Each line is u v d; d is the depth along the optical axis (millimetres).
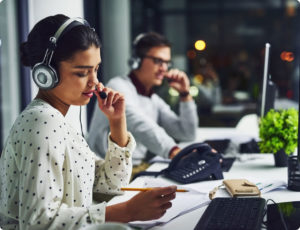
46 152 1036
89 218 1044
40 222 1001
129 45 5109
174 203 1284
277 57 7535
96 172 1443
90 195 1220
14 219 1153
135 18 5656
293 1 8844
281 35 8969
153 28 7496
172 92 4219
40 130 1051
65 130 1111
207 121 5242
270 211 1207
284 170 1725
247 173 1679
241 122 3232
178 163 1678
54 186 1045
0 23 3193
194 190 1407
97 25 4211
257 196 1332
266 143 1708
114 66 4973
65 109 1229
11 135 1111
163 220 1142
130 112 2162
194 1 9547
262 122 1747
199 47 2895
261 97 2064
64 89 1167
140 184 1562
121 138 1419
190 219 1171
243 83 7262
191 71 7980
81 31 1141
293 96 7008
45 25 1154
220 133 2816
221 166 1778
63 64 1140
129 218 1077
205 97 5512
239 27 9797
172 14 9078
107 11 4922
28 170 1022
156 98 2621
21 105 3316
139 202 1085
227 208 1179
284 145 1704
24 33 3141
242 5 9320
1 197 1173
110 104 1395
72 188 1141
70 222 1023
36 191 1012
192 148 1668
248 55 9516
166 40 2426
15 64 3270
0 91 3318
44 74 1137
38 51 1159
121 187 1413
